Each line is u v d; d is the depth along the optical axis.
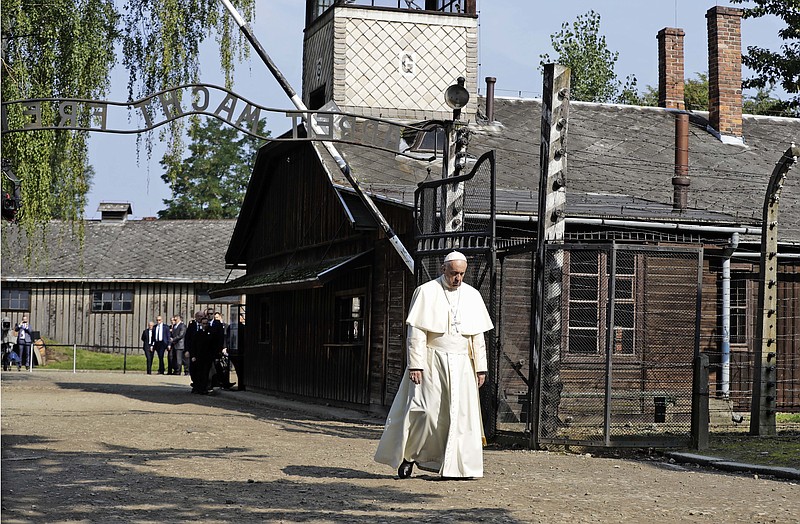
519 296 14.85
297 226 25.77
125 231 52.06
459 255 11.01
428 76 26.70
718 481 10.98
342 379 22.50
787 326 21.38
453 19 26.89
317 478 10.73
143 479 10.52
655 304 17.27
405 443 10.76
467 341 10.93
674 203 21.36
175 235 51.94
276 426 17.66
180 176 77.38
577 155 25.77
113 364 44.75
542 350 13.92
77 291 49.06
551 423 13.88
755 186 24.92
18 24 22.06
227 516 8.35
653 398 15.42
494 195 14.37
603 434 13.73
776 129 29.44
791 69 42.66
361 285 21.73
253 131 16.53
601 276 15.90
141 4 24.58
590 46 51.31
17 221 22.53
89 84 23.02
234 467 11.59
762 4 43.16
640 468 12.08
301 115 16.67
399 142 16.88
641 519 8.44
